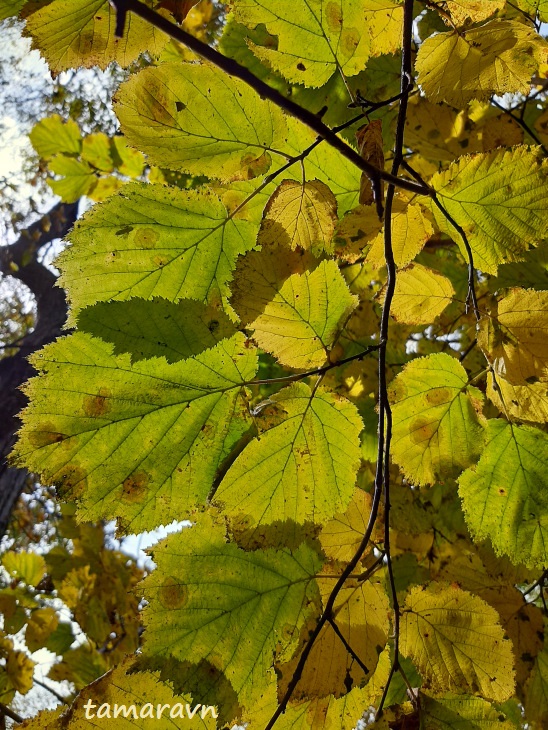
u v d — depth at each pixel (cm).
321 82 31
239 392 27
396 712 29
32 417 25
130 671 26
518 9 36
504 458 34
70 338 25
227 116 27
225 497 26
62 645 98
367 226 32
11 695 90
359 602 28
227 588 27
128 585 104
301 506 27
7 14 27
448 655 30
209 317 26
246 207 30
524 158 30
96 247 28
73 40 27
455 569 42
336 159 35
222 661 26
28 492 176
